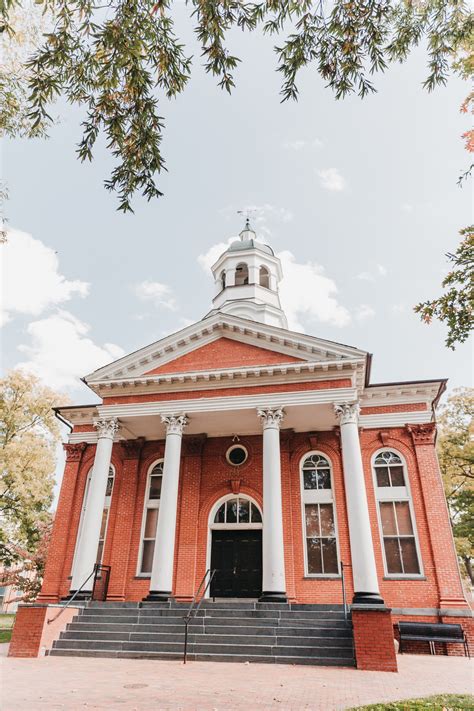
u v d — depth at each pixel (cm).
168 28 588
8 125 788
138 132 631
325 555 1770
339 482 1852
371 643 1086
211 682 859
